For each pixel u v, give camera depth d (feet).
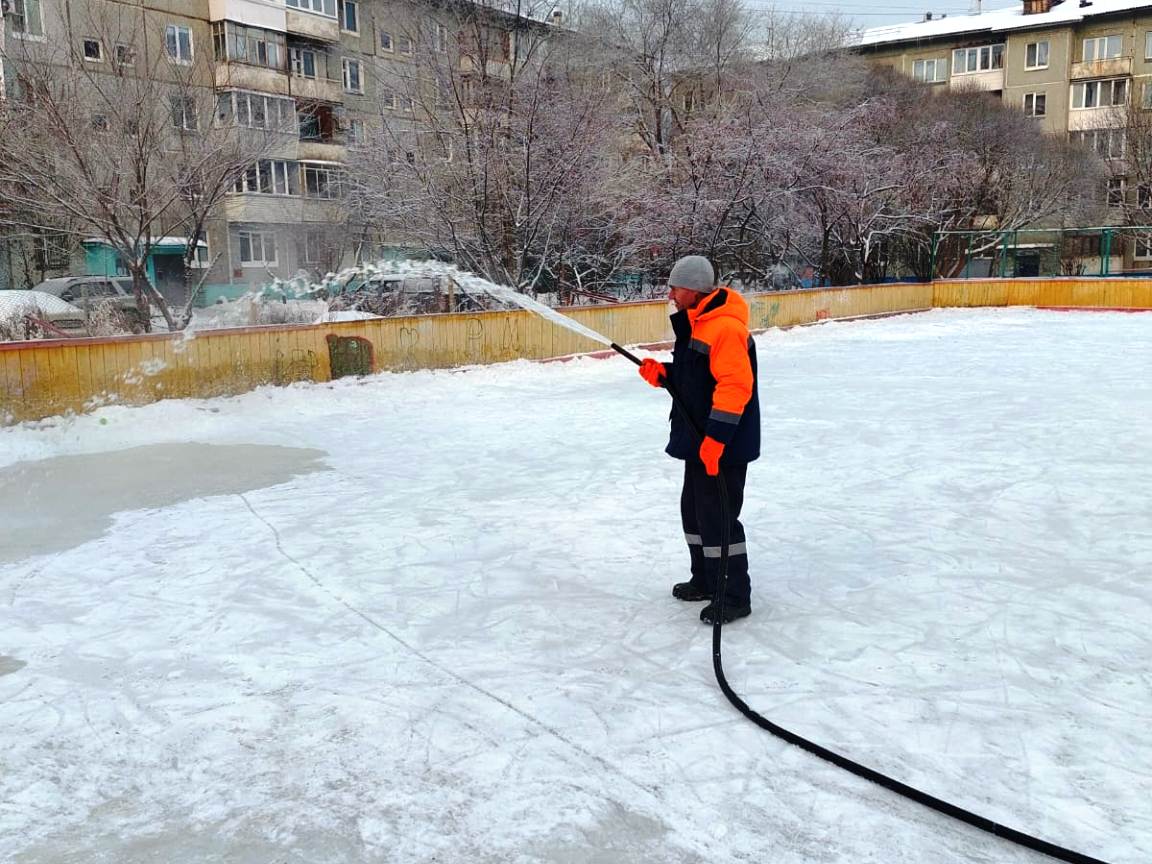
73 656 12.10
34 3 50.37
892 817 8.18
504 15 61.36
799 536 17.13
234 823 8.30
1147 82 151.74
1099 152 123.75
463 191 59.98
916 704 10.32
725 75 86.22
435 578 15.03
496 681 11.10
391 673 11.40
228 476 23.13
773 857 7.64
